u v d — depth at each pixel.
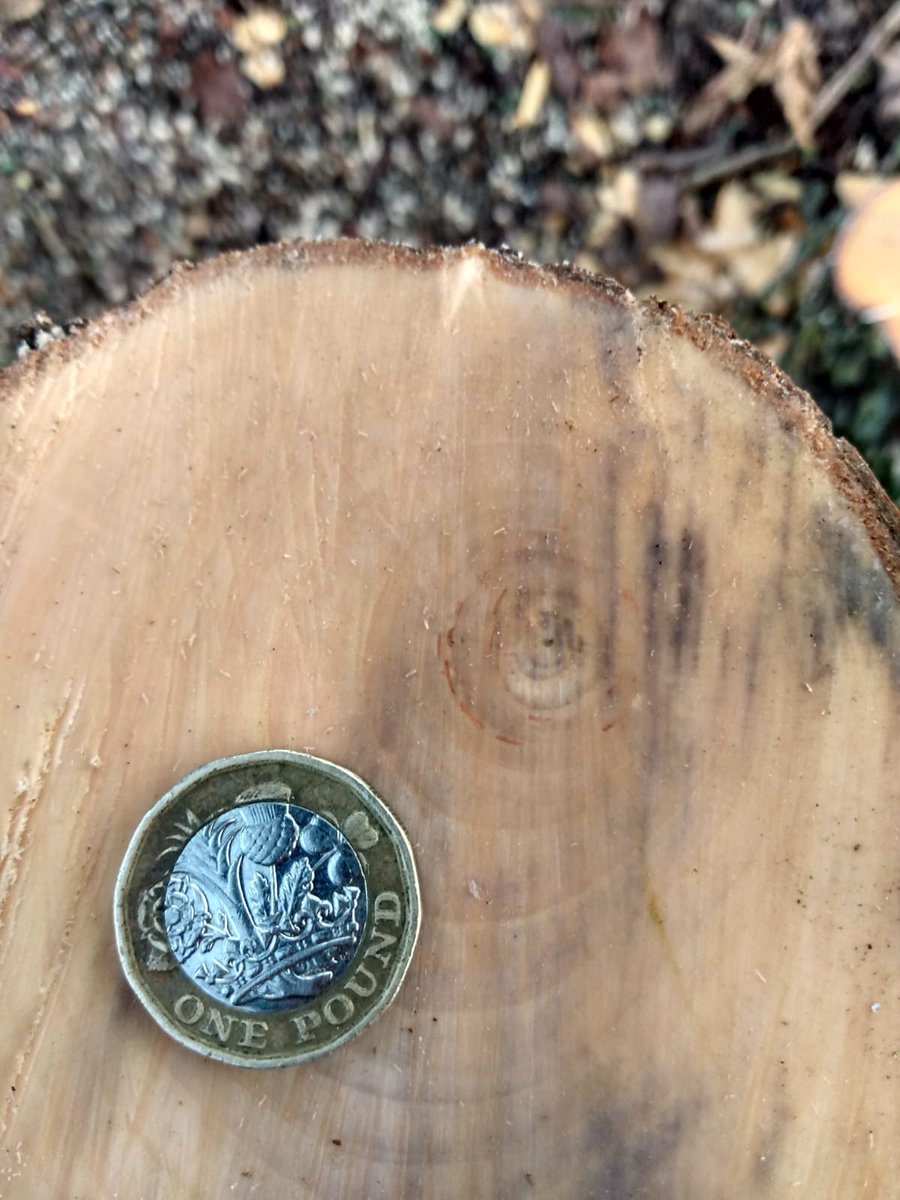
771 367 0.08
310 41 0.15
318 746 0.08
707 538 0.07
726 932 0.07
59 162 0.14
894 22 0.14
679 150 0.15
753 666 0.07
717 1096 0.07
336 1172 0.07
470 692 0.08
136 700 0.08
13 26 0.15
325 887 0.07
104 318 0.08
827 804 0.07
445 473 0.08
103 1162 0.07
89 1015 0.07
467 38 0.15
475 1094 0.07
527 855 0.07
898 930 0.07
